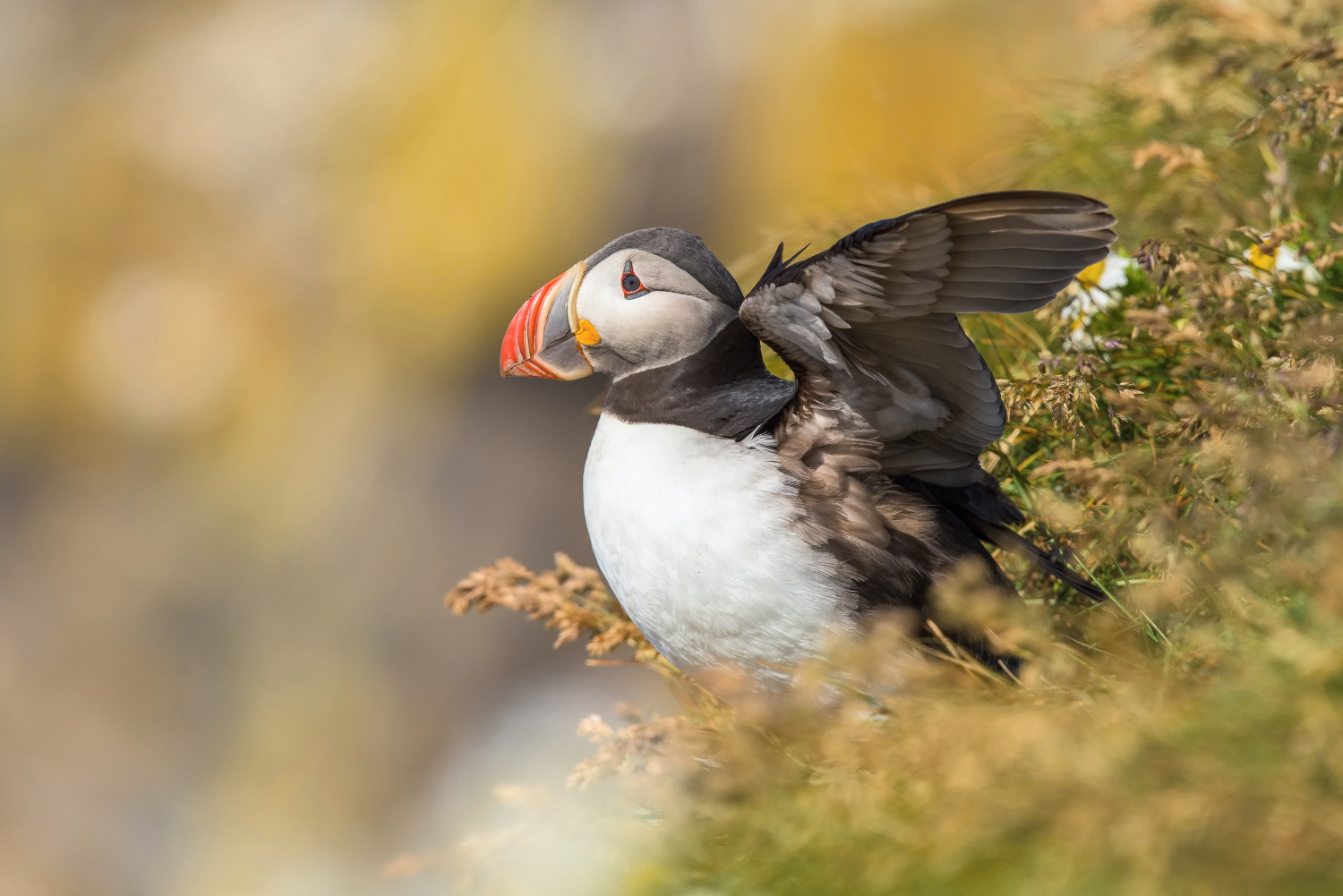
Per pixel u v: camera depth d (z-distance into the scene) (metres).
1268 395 5.54
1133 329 6.89
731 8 20.69
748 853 4.84
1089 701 4.67
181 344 25.19
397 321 23.91
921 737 4.52
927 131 16.52
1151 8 9.30
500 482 22.88
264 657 23.88
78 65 27.53
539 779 19.73
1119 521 5.64
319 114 24.89
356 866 21.41
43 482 26.27
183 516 24.95
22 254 25.92
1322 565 4.42
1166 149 7.95
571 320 6.30
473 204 22.92
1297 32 8.55
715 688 6.02
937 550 5.78
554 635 22.12
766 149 18.80
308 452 24.44
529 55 22.84
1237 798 3.84
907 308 5.32
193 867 22.67
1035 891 4.02
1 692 24.78
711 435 5.96
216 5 26.84
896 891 4.32
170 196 25.59
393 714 22.45
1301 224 6.64
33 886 22.95
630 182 21.59
